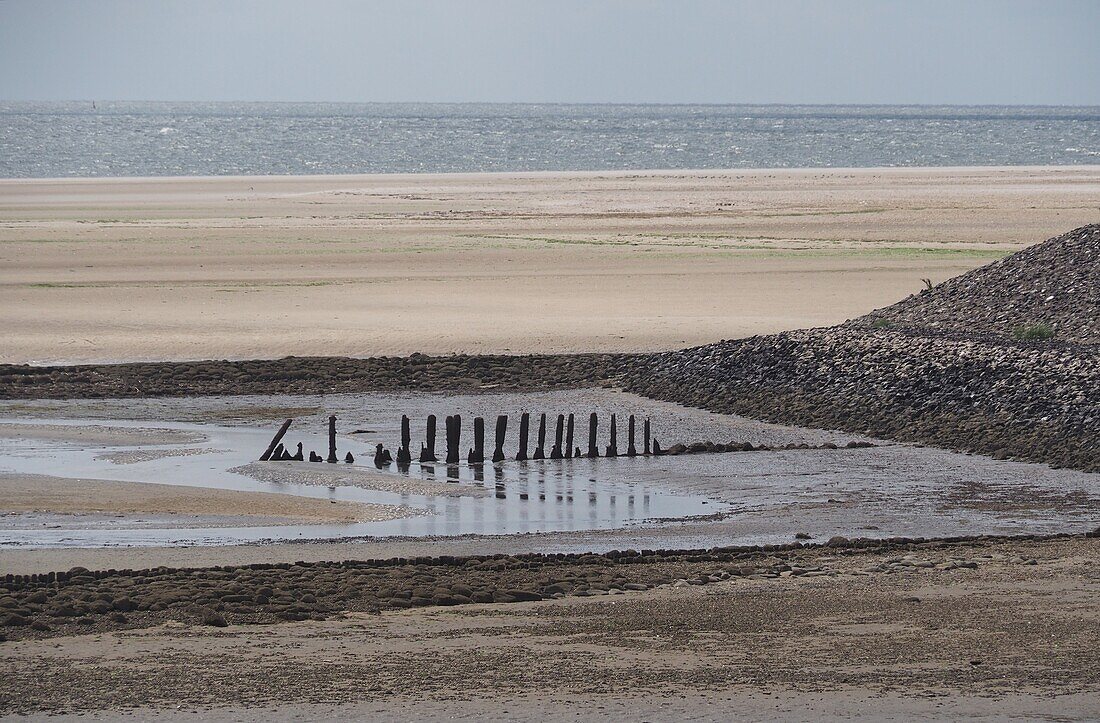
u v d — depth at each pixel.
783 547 100.69
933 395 152.12
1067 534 106.31
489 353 196.38
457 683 63.28
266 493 120.44
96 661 67.50
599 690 62.06
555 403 169.62
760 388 166.50
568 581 87.56
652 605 80.69
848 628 74.31
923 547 100.25
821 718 57.88
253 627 75.12
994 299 189.00
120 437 146.62
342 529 107.88
